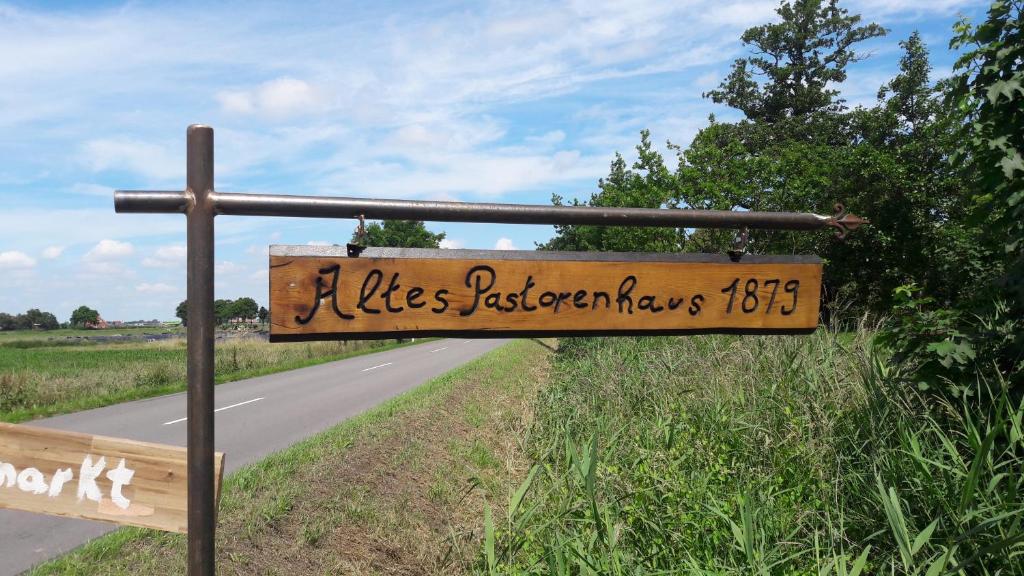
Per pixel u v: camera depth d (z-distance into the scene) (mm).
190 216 2262
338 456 7340
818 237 24500
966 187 4527
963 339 3865
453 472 7113
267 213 2322
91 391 15320
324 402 14031
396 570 4891
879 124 31094
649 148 22562
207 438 2252
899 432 4047
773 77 39219
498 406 11391
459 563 4871
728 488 4613
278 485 6141
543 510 4934
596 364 9938
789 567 3693
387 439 8422
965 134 4172
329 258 2461
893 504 3266
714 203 22781
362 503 5879
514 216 2469
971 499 3316
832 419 4711
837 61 39156
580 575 3859
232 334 39281
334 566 4727
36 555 4938
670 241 21203
